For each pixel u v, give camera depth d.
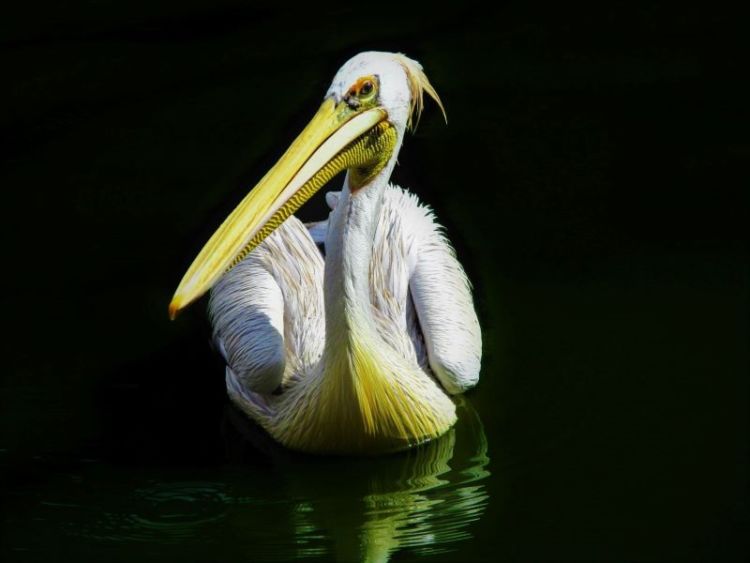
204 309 14.10
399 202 13.26
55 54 18.88
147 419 12.24
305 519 10.63
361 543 10.23
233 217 9.75
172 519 10.63
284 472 11.34
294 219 13.02
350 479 11.22
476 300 13.98
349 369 10.74
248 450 11.73
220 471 11.36
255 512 10.73
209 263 9.63
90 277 14.40
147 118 17.20
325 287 10.56
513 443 11.63
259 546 10.23
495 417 12.05
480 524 10.45
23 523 10.54
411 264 12.66
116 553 10.12
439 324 12.18
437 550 10.10
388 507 10.77
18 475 11.26
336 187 15.84
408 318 12.55
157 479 11.22
